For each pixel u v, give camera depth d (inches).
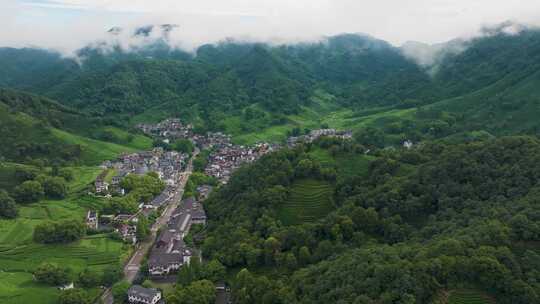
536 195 5935.0
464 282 4827.8
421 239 6417.3
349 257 6102.4
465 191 7003.0
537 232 5147.6
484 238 5265.8
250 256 7549.2
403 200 7480.3
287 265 7057.1
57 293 7283.5
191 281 7185.0
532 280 4626.0
